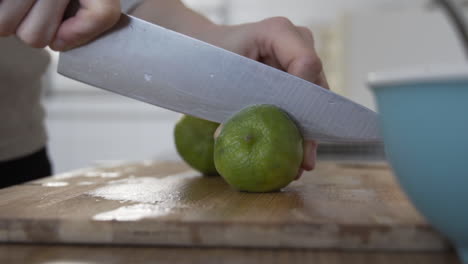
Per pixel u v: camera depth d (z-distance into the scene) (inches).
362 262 12.4
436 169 11.2
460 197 11.1
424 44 47.1
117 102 59.7
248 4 58.2
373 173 20.5
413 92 11.2
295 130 16.5
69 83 60.4
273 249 13.1
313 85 17.4
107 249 13.3
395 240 12.8
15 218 13.5
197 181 19.0
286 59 18.3
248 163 16.0
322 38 54.1
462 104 10.9
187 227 13.2
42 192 16.8
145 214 13.9
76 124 58.8
